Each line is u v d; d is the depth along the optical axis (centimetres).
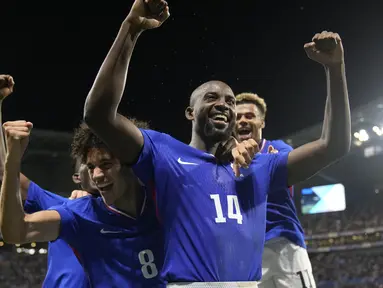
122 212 307
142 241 303
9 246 2378
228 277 271
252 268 282
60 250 351
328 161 303
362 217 2397
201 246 272
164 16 271
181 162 288
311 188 2511
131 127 278
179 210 279
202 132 305
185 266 269
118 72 260
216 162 297
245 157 287
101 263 303
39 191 368
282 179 314
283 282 430
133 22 263
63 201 374
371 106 1997
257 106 484
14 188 278
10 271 2244
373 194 2455
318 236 2456
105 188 299
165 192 284
